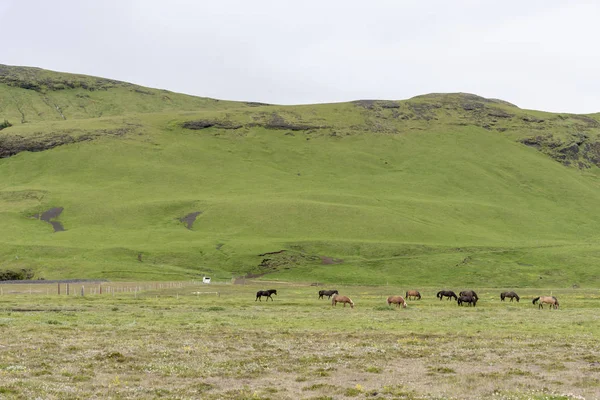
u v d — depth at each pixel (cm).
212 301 7062
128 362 2897
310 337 3800
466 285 12744
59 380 2491
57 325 4172
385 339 3753
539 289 11456
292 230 18225
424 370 2816
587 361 3042
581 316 5550
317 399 2262
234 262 14438
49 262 13500
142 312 5472
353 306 6431
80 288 9700
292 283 11962
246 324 4497
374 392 2378
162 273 12825
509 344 3559
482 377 2664
